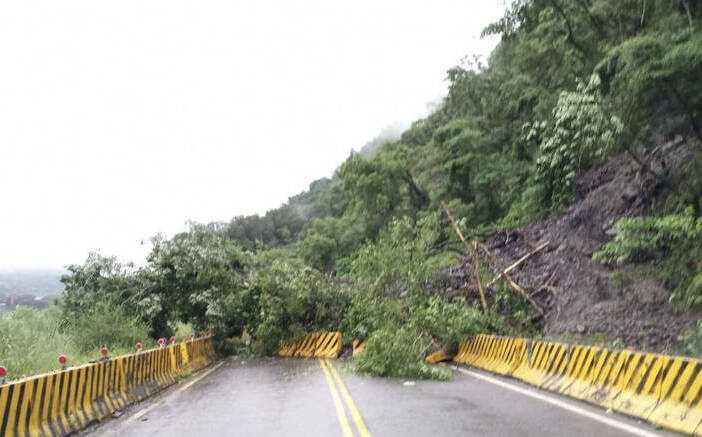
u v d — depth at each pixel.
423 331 17.69
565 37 26.72
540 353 12.07
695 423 6.96
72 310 21.59
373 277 21.36
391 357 14.38
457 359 17.48
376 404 9.97
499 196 37.50
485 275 21.12
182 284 24.16
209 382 15.05
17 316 18.72
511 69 39.16
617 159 23.77
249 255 28.03
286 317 24.47
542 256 22.00
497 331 17.95
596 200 22.16
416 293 19.94
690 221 13.85
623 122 15.78
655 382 8.05
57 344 15.68
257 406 10.45
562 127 16.91
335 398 10.91
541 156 20.61
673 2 18.31
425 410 9.18
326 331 24.03
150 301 22.30
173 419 9.36
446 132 41.69
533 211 26.83
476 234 27.77
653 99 15.26
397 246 21.34
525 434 7.21
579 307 17.62
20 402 7.35
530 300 19.25
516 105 35.81
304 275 24.92
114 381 10.76
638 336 14.15
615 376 9.05
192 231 25.88
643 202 19.05
